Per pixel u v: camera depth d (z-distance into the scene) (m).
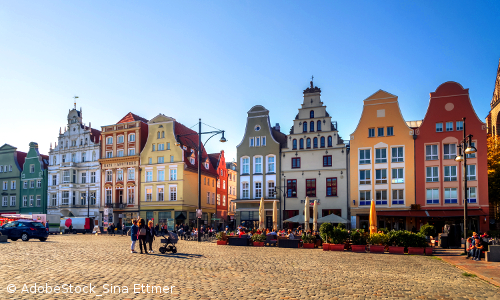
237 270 16.89
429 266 20.64
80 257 20.67
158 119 71.19
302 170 55.38
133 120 74.56
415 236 28.23
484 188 46.59
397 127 50.78
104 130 75.69
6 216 56.19
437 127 49.19
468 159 47.62
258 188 57.50
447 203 47.88
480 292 13.13
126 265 17.62
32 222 37.19
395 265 20.70
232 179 88.06
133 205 70.88
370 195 51.03
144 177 70.94
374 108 52.06
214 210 77.75
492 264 21.86
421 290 13.23
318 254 26.62
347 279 15.24
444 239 34.28
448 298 12.01
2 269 15.57
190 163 71.00
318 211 53.78
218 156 82.56
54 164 80.12
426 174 49.03
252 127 59.12
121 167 72.94
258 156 58.12
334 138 54.41
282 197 55.94
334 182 53.62
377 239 29.55
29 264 17.34
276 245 34.94
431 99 49.81
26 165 83.50
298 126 56.47
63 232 64.94
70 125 79.56
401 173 50.03
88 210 69.81
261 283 13.67
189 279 14.07
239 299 10.91
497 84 63.78
